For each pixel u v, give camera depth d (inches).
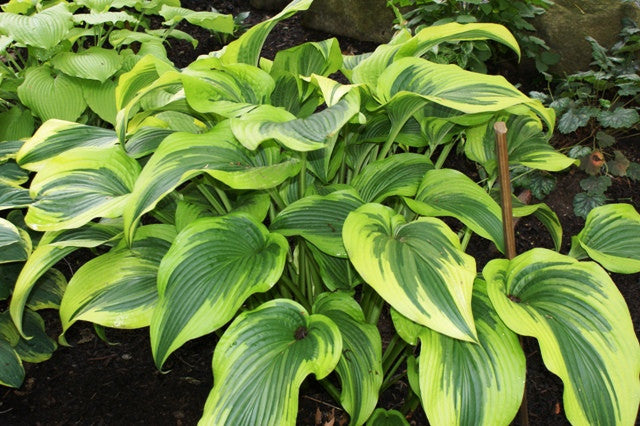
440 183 48.3
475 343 39.2
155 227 49.2
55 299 59.8
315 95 53.8
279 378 39.4
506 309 39.5
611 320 39.5
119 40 80.7
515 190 77.4
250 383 39.5
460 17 78.2
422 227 42.8
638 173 74.7
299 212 46.6
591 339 38.9
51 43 70.2
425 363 40.3
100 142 51.5
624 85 76.9
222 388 39.6
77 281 46.4
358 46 105.7
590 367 38.1
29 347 58.0
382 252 40.4
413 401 53.6
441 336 41.1
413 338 42.4
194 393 58.4
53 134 52.1
